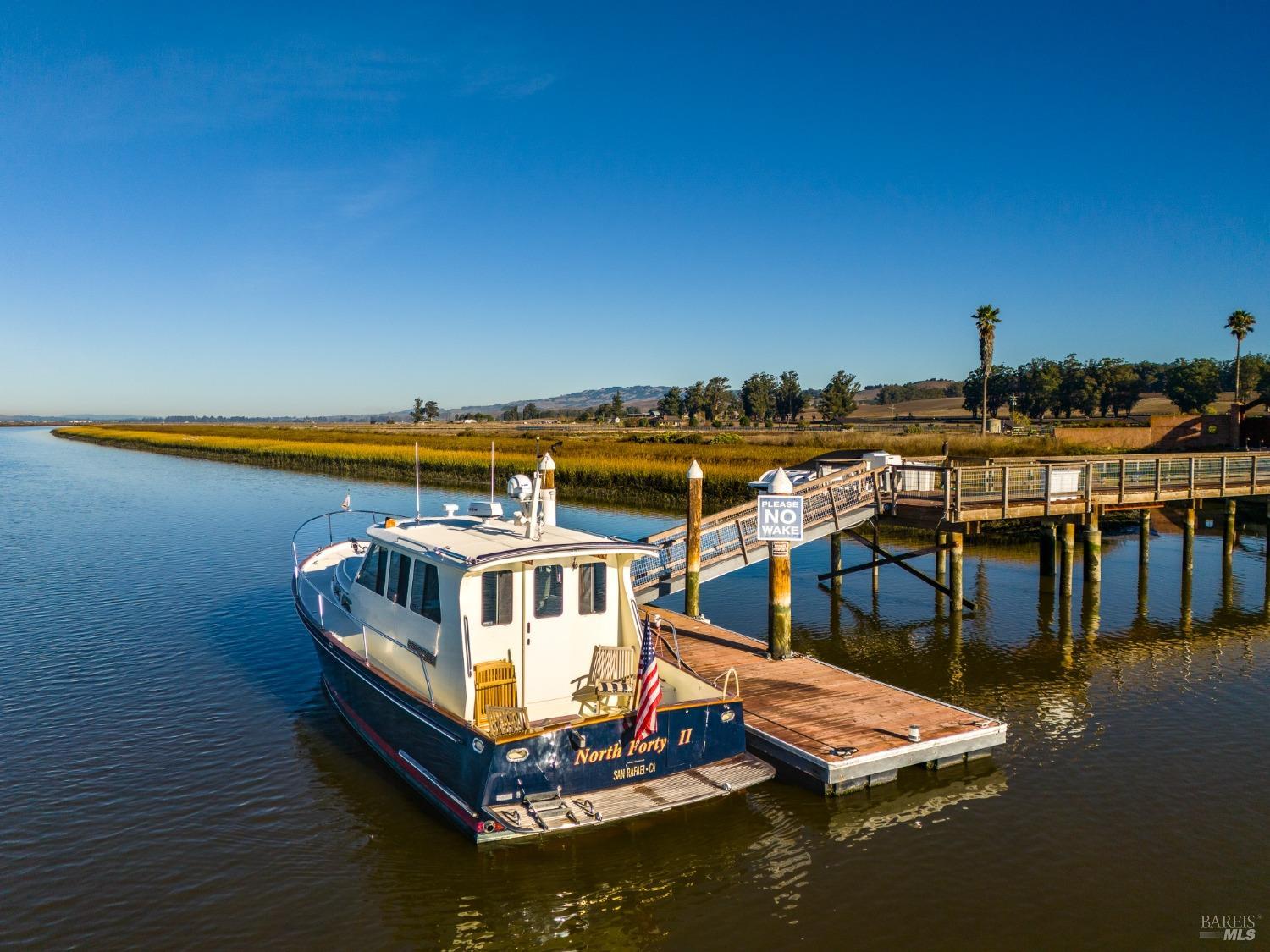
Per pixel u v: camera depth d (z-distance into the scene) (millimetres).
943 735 11367
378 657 12641
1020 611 20938
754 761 10914
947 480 19594
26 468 64688
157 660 16453
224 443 86312
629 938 8258
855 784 10812
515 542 11188
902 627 19766
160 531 32031
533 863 9523
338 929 8391
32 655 16688
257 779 11469
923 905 8656
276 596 21656
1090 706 14336
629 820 10266
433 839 10016
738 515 19719
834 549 23484
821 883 9086
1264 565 25766
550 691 10844
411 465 58094
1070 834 10000
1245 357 123000
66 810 10602
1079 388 117188
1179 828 10148
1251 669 16297
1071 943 8016
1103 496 21719
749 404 153375
